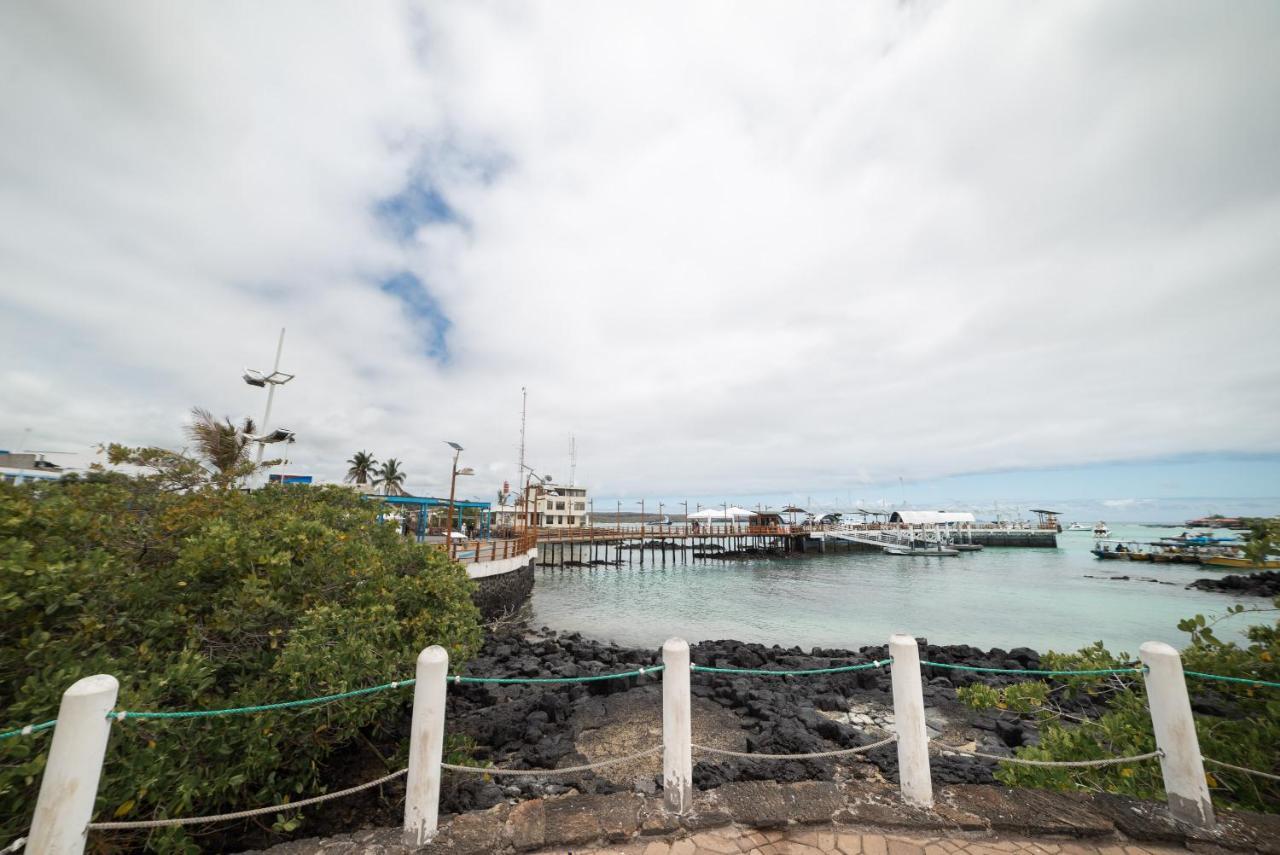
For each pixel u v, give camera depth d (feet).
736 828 12.32
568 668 47.14
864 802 13.17
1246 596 103.09
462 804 21.99
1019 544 226.38
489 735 30.60
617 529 191.42
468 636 25.43
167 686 15.31
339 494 33.42
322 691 17.58
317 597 20.51
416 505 97.35
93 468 24.91
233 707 15.99
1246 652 19.08
